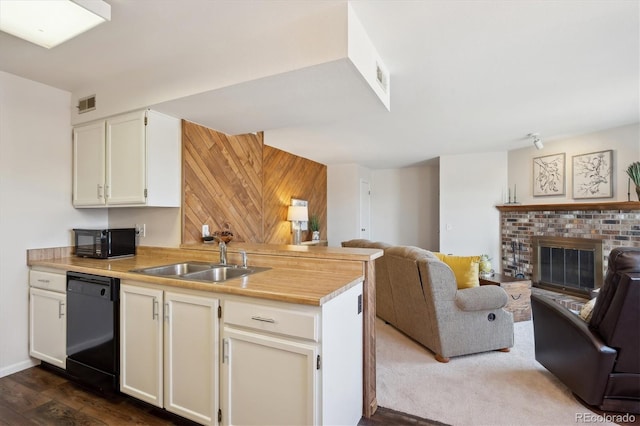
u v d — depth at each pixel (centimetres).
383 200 728
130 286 205
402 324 336
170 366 188
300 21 177
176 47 208
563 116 364
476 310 279
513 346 306
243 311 164
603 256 409
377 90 218
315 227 613
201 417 177
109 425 190
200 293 179
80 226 294
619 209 393
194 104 235
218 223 304
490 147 521
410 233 703
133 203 249
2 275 247
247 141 346
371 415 201
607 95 301
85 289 224
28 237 261
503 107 334
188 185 274
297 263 222
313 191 632
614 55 226
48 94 272
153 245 285
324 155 582
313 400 146
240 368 165
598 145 426
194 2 163
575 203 434
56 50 213
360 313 196
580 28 194
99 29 188
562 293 452
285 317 153
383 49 215
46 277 250
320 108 243
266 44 188
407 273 305
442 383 240
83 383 237
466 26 191
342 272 206
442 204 583
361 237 679
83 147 278
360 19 181
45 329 249
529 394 224
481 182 561
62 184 281
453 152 558
